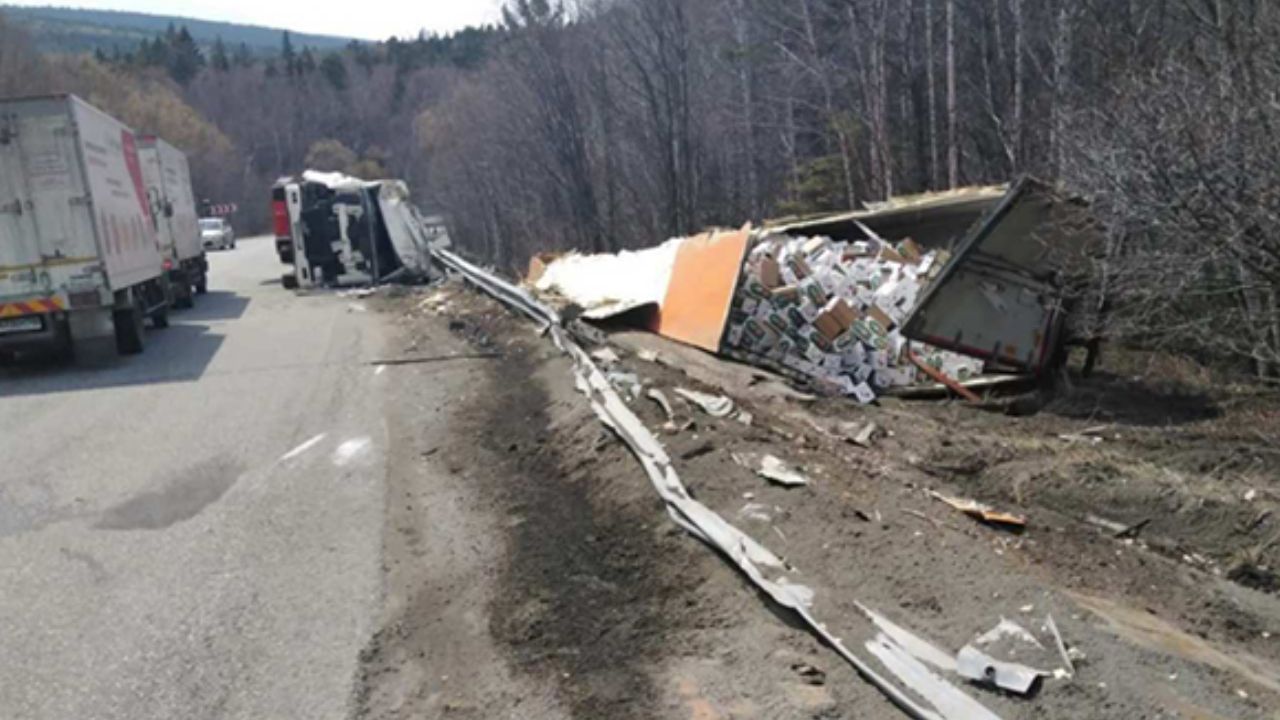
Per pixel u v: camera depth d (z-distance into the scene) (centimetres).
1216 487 631
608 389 848
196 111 10281
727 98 3319
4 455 848
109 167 1387
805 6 2702
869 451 739
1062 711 369
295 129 11200
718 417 782
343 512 667
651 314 1245
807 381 987
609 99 3716
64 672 455
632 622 476
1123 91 961
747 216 3180
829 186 2833
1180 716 370
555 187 4044
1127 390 929
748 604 473
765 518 559
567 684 423
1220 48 838
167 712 418
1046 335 938
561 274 1683
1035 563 530
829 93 2666
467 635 477
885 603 454
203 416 963
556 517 633
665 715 392
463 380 1084
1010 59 2270
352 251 2284
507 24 4059
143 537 630
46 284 1280
